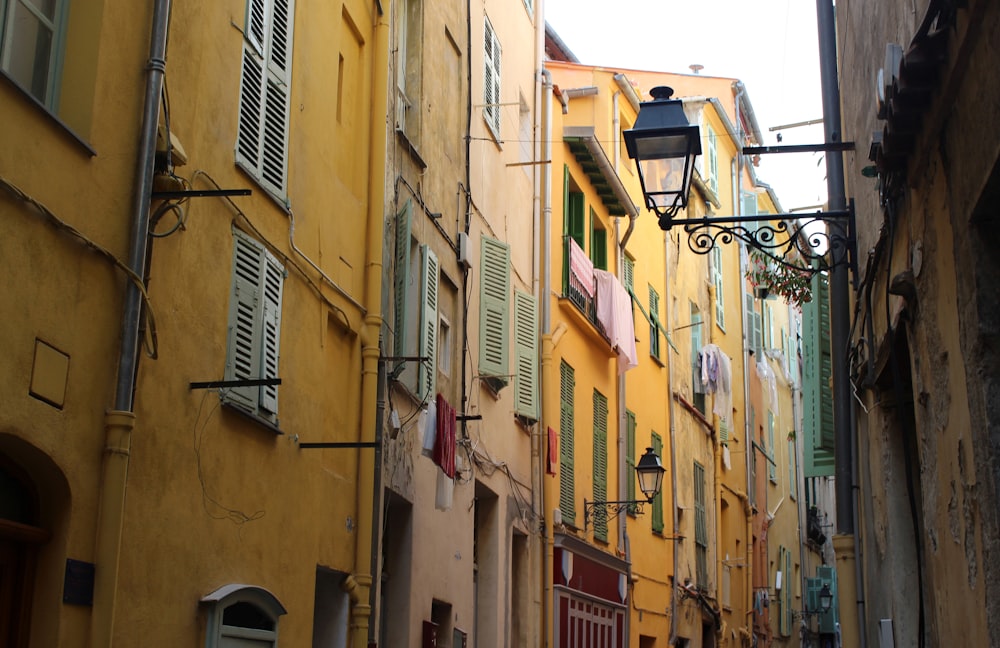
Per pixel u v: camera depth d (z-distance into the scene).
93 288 6.63
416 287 12.59
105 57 6.84
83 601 6.45
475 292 15.16
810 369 13.51
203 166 8.12
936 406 7.02
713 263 29.88
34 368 6.07
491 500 15.52
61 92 6.72
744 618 30.09
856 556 10.72
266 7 9.38
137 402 7.13
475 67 15.84
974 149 5.73
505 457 16.05
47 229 6.21
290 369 9.50
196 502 7.83
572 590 17.97
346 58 11.44
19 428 5.95
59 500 6.38
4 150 5.88
